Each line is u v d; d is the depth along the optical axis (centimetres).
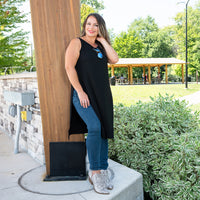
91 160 170
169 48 4394
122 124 262
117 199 170
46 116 203
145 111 282
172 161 196
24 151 304
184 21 3759
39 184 193
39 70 196
